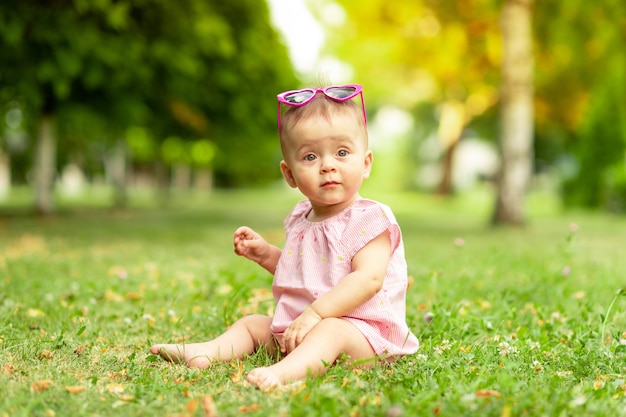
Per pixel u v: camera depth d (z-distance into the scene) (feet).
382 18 55.31
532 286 15.61
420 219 54.24
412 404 6.88
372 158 9.56
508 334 11.30
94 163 72.08
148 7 37.04
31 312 12.51
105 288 15.64
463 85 65.46
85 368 8.71
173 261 22.11
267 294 15.48
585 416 6.75
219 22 39.65
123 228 37.06
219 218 49.70
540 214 65.82
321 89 9.36
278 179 130.62
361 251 8.98
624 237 34.76
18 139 72.84
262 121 48.67
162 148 61.52
